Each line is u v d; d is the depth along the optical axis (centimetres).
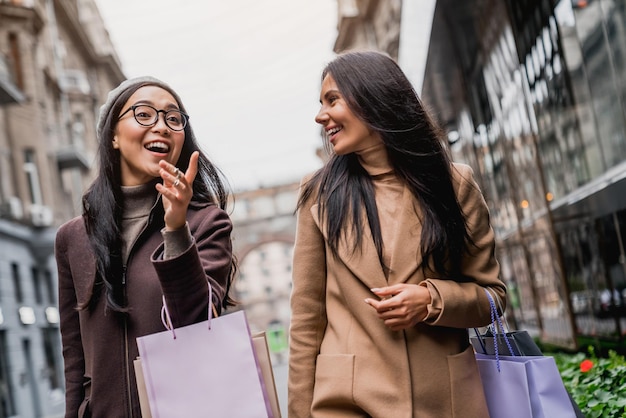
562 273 880
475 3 927
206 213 225
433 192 222
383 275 217
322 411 218
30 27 2503
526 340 248
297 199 239
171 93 230
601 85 720
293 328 231
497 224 1250
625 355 716
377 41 3728
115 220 217
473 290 220
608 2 668
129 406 206
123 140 220
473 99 1212
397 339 214
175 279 190
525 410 221
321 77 232
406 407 210
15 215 2111
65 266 225
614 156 721
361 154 229
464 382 219
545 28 780
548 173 886
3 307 1847
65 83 3500
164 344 190
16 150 2283
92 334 212
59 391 2231
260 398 191
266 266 9475
